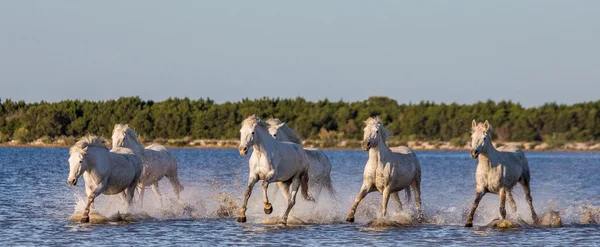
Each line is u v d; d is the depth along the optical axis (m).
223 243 16.81
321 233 18.50
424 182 40.44
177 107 115.62
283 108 119.06
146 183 22.30
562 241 17.62
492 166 19.92
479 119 117.56
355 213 21.84
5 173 42.78
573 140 114.00
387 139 20.22
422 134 117.06
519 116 118.19
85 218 19.70
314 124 115.38
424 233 18.70
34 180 37.19
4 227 18.89
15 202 25.30
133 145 22.02
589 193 34.31
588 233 18.98
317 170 22.27
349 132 114.19
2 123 112.25
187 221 20.48
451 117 117.69
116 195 22.45
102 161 19.59
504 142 115.50
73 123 110.00
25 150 88.44
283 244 16.78
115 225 19.41
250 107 115.81
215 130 111.81
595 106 119.06
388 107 124.81
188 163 60.31
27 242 16.62
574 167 63.03
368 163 20.28
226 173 46.03
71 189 31.61
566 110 117.88
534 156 93.94
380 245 16.84
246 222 20.39
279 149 20.02
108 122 110.62
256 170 19.95
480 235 18.45
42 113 110.06
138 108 113.94
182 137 110.88
